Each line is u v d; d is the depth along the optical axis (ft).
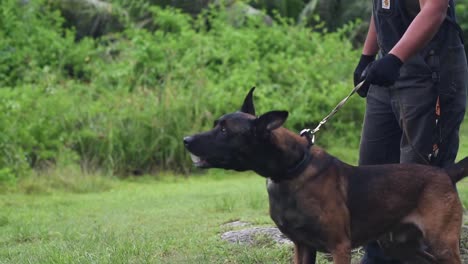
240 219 26.91
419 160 18.08
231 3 61.77
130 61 51.29
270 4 66.49
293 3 66.69
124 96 46.68
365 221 16.83
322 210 16.34
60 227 28.22
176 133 44.21
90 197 36.35
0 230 28.60
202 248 22.15
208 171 43.86
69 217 30.71
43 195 37.35
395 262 19.10
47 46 54.34
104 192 38.19
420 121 17.97
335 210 16.39
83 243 23.84
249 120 16.55
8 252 24.04
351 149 47.85
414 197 16.90
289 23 65.87
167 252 22.22
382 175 16.96
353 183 16.83
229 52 53.78
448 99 17.93
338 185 16.63
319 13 65.31
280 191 16.63
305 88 50.31
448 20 17.89
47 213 31.94
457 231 16.80
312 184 16.39
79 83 51.03
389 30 18.17
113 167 42.57
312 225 16.44
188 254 21.88
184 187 39.01
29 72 50.44
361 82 17.43
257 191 34.86
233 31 55.77
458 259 16.76
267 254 20.94
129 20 59.77
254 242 22.63
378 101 18.88
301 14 66.03
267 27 58.34
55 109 43.98
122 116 44.32
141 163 43.50
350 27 62.08
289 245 21.70
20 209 33.06
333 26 65.62
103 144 43.04
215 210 29.89
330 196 16.40
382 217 16.85
